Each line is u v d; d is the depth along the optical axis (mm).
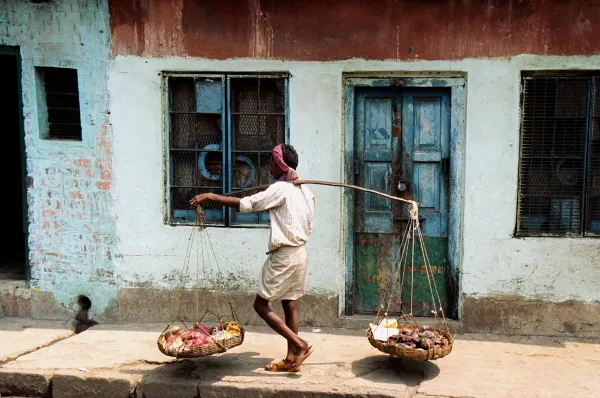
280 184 4418
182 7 5531
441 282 5637
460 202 5484
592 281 5340
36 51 5727
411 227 5633
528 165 5391
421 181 5594
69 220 5863
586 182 5336
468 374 4578
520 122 5305
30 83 5762
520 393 4250
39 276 5961
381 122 5586
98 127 5727
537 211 5426
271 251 4449
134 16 5586
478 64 5273
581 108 5297
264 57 5508
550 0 5148
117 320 5867
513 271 5398
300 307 5652
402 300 5699
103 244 5832
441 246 5609
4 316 6043
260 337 5406
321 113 5477
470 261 5438
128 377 4555
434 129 5527
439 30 5289
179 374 4602
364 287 5754
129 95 5668
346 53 5402
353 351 5051
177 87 5723
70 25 5660
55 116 5910
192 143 5766
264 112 5652
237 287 5715
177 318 5793
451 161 5473
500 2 5195
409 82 5438
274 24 5457
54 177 5844
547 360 4863
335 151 5484
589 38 5164
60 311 5957
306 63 5453
